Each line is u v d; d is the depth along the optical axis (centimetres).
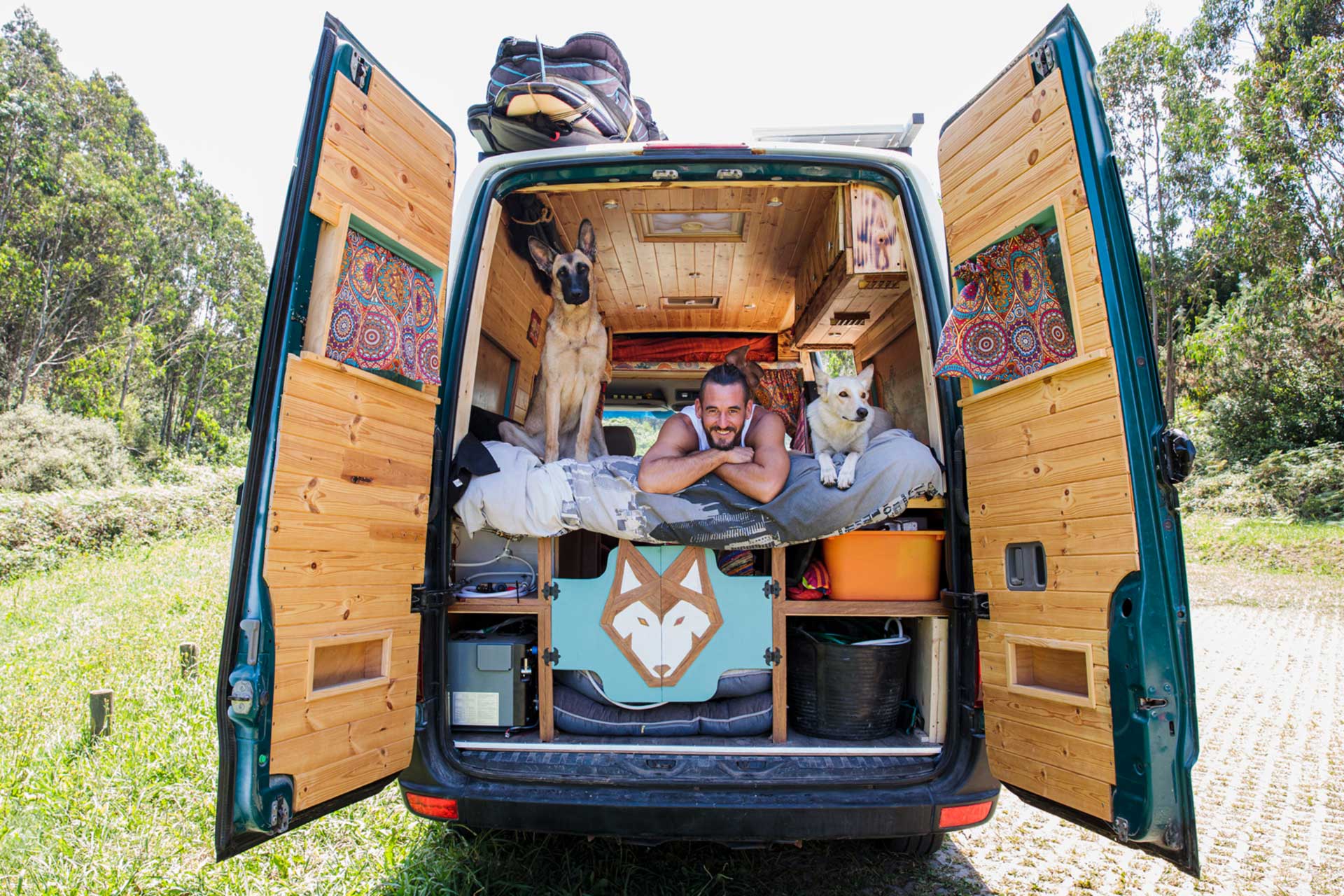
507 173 260
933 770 220
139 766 345
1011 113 210
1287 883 270
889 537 246
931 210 260
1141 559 168
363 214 194
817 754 232
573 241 401
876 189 275
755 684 252
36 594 1030
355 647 197
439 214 232
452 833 284
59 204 3603
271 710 166
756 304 500
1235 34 2564
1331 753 425
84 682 517
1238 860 288
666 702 244
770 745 236
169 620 775
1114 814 173
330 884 249
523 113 276
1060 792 189
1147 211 2736
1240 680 604
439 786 216
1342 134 2225
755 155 258
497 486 243
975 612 221
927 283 252
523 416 452
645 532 238
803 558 260
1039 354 204
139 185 4488
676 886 254
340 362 187
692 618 243
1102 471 178
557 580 245
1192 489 2088
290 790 171
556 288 357
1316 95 2238
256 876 254
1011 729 206
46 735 405
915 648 257
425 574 228
